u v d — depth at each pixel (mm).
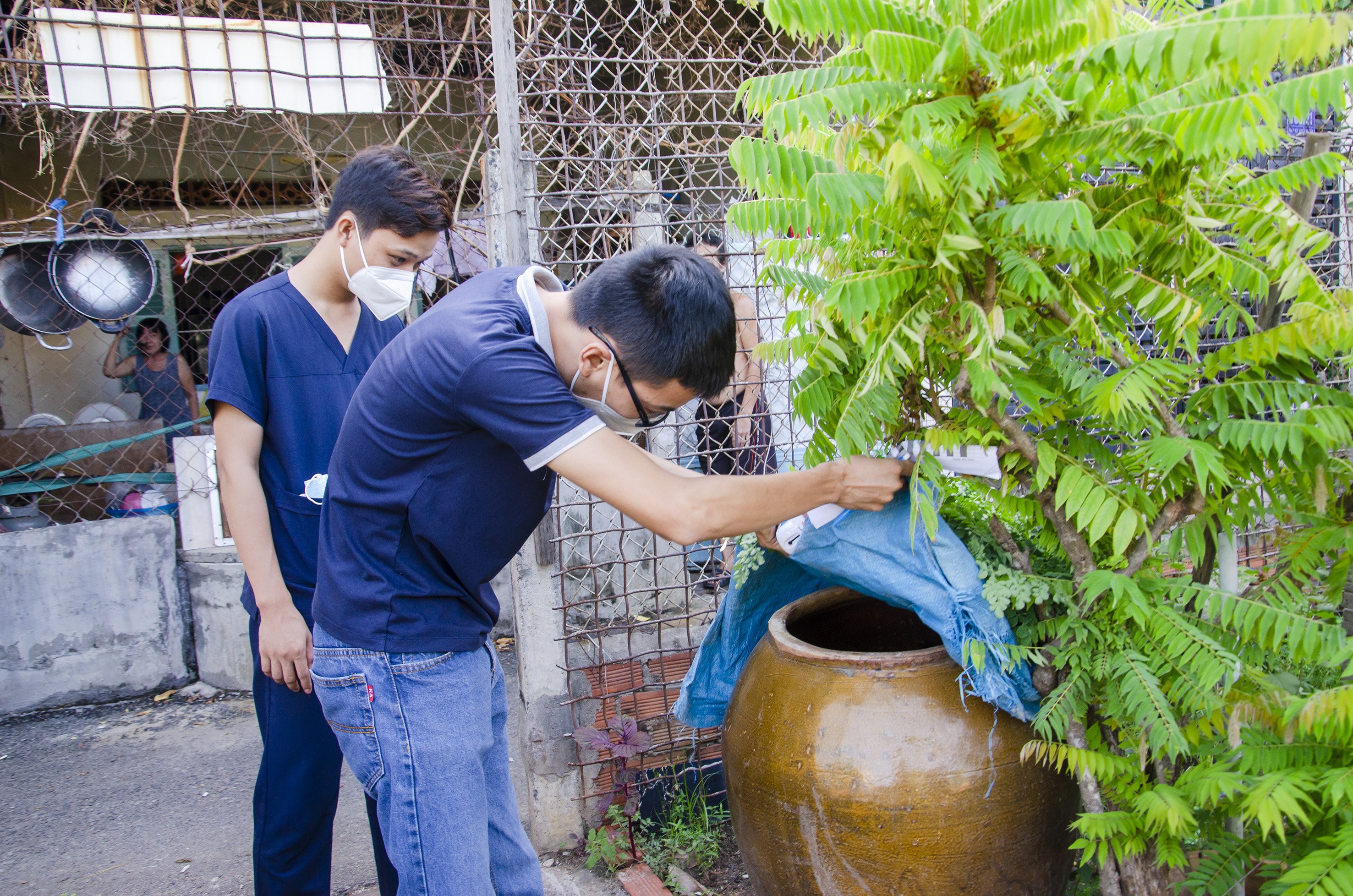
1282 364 1561
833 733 1680
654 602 2980
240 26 2867
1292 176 1477
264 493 1928
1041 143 1388
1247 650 1601
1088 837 1701
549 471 1598
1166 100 1331
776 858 1770
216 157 4312
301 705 1914
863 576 1758
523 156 2371
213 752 3387
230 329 1872
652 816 2639
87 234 3379
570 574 2865
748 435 2818
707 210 2848
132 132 4121
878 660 1709
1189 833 1640
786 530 1996
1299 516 1625
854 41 1373
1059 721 1567
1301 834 1514
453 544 1564
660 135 2615
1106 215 1522
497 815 1840
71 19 2740
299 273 1966
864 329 1616
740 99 1478
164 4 3316
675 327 1408
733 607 2197
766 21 2783
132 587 3871
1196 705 1467
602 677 2562
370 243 1883
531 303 1503
